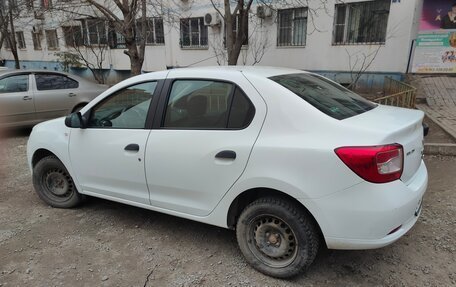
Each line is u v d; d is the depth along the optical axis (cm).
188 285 271
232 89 282
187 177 295
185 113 302
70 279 280
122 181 340
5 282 277
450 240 319
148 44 1761
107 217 385
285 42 1365
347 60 1234
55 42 2178
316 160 237
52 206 411
